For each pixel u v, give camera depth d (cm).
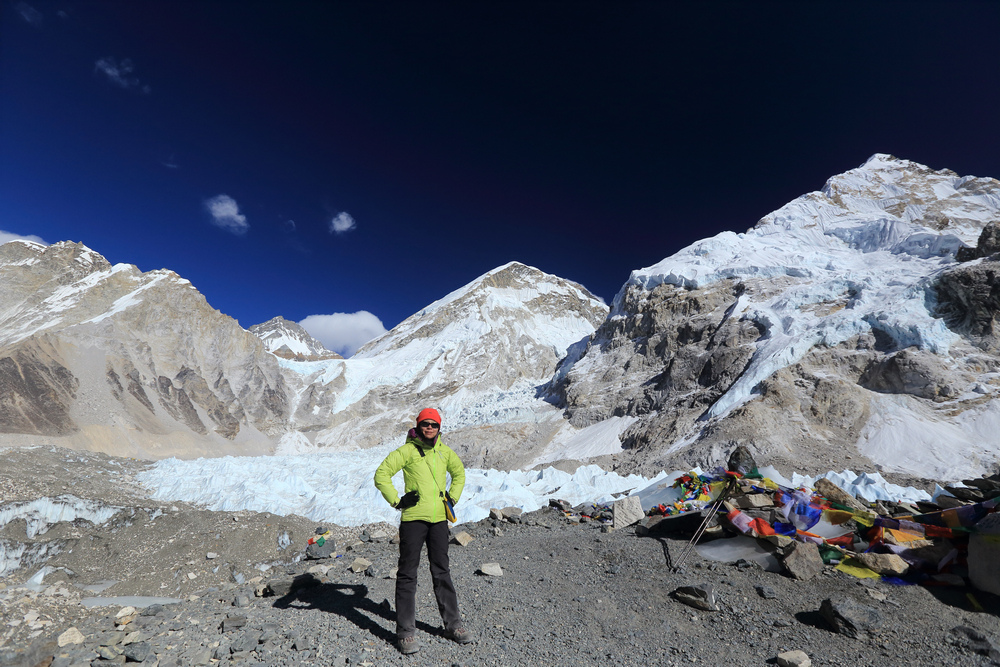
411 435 451
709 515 696
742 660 403
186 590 1303
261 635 427
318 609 502
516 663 391
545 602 529
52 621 578
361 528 1636
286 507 2020
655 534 755
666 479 1108
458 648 415
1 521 1451
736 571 586
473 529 958
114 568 1380
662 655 410
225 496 2097
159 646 411
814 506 653
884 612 467
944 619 456
